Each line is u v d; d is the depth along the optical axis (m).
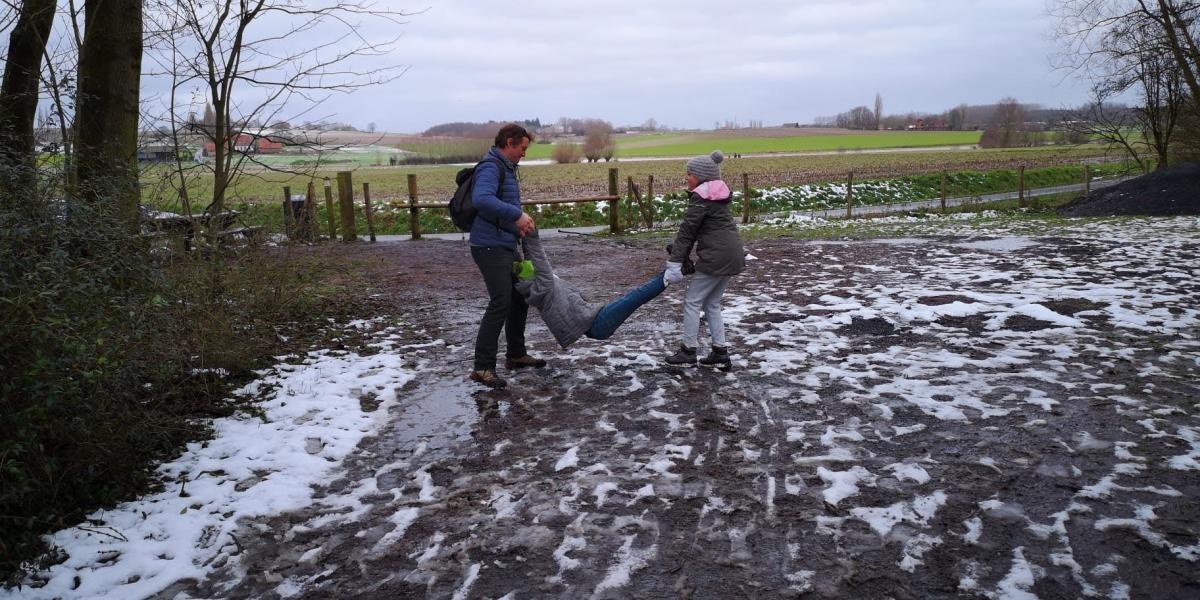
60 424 3.52
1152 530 3.21
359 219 22.34
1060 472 3.82
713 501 3.66
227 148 8.20
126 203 5.13
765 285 9.61
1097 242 13.30
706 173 5.64
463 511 3.66
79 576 3.13
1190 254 11.43
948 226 17.92
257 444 4.50
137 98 7.17
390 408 5.19
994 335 6.67
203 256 6.69
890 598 2.84
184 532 3.48
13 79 6.36
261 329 6.85
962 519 3.39
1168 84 24.47
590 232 18.61
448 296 9.34
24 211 3.69
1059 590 2.83
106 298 3.88
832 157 70.69
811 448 4.27
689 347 5.86
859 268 10.87
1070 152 68.81
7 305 3.29
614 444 4.43
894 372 5.66
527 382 5.68
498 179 5.38
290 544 3.40
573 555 3.22
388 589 3.02
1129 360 5.71
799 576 3.00
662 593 2.92
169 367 4.58
